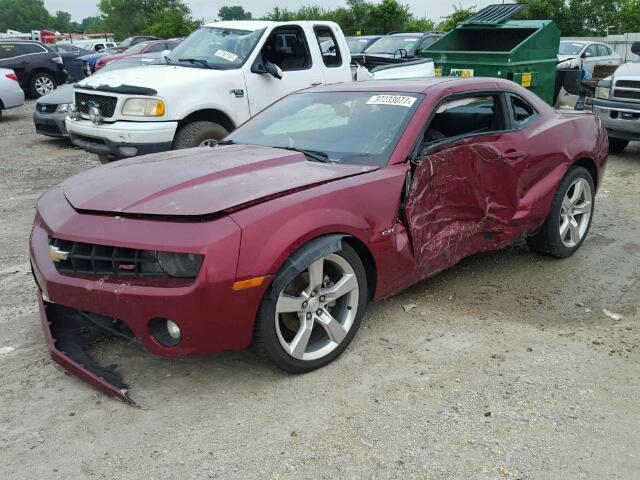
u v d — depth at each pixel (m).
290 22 8.74
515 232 4.79
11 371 3.58
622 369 3.59
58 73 19.95
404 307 4.39
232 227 3.11
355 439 2.97
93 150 7.75
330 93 4.88
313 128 4.54
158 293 3.06
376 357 3.72
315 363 3.54
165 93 7.33
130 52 21.19
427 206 4.05
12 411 3.20
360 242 3.65
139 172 3.76
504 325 4.15
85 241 3.22
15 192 8.05
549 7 39.88
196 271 3.05
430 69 10.48
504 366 3.62
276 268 3.21
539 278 5.00
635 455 2.86
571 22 39.97
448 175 4.16
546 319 4.25
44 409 3.22
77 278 3.27
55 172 9.38
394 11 39.34
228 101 7.88
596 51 18.84
